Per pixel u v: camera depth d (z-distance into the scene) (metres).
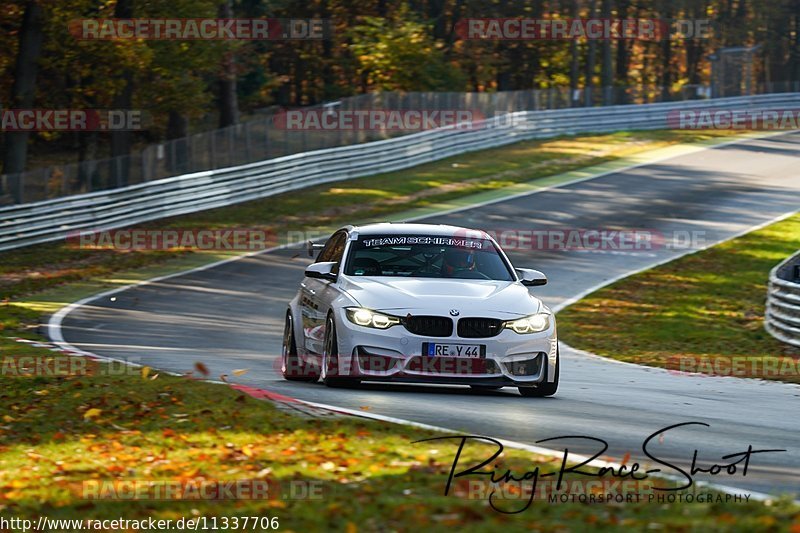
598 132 175.62
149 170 104.50
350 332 33.81
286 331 39.94
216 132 112.06
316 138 126.81
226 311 64.44
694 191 124.31
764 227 103.50
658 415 32.09
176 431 26.69
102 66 120.50
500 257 38.09
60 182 96.62
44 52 122.19
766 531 15.94
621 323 65.94
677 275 82.38
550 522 17.22
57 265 83.94
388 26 195.25
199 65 127.25
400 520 17.41
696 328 64.69
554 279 80.00
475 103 155.00
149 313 62.84
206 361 44.03
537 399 34.69
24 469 23.30
